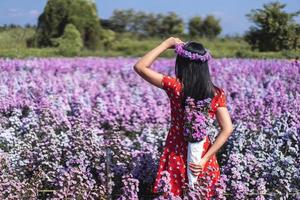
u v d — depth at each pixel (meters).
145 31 52.28
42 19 39.06
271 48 35.91
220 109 5.06
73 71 18.75
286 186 5.62
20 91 11.42
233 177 5.56
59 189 5.82
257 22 36.28
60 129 8.07
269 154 6.44
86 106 9.51
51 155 6.52
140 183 6.17
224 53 31.94
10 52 27.81
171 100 5.15
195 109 5.02
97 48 38.00
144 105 9.90
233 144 6.82
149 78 5.13
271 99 10.03
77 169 5.82
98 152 6.45
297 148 6.73
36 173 6.14
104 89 12.50
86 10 38.59
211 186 5.09
